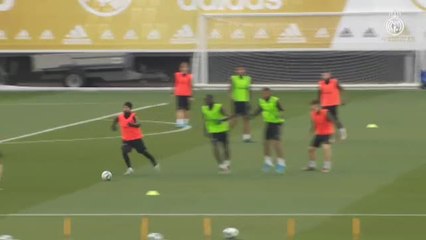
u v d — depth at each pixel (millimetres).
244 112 106500
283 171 87875
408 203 73812
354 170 89000
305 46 164875
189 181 84562
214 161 94938
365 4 162625
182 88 118875
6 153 102062
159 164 93688
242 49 166500
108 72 170375
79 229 66125
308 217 69125
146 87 169875
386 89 162250
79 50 170000
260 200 75625
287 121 123250
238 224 67062
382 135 110875
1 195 79375
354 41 163750
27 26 171125
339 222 67312
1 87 169875
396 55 162500
